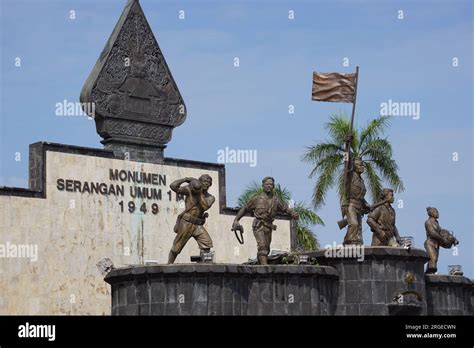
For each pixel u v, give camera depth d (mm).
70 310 61000
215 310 48938
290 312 50594
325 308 51906
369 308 53031
